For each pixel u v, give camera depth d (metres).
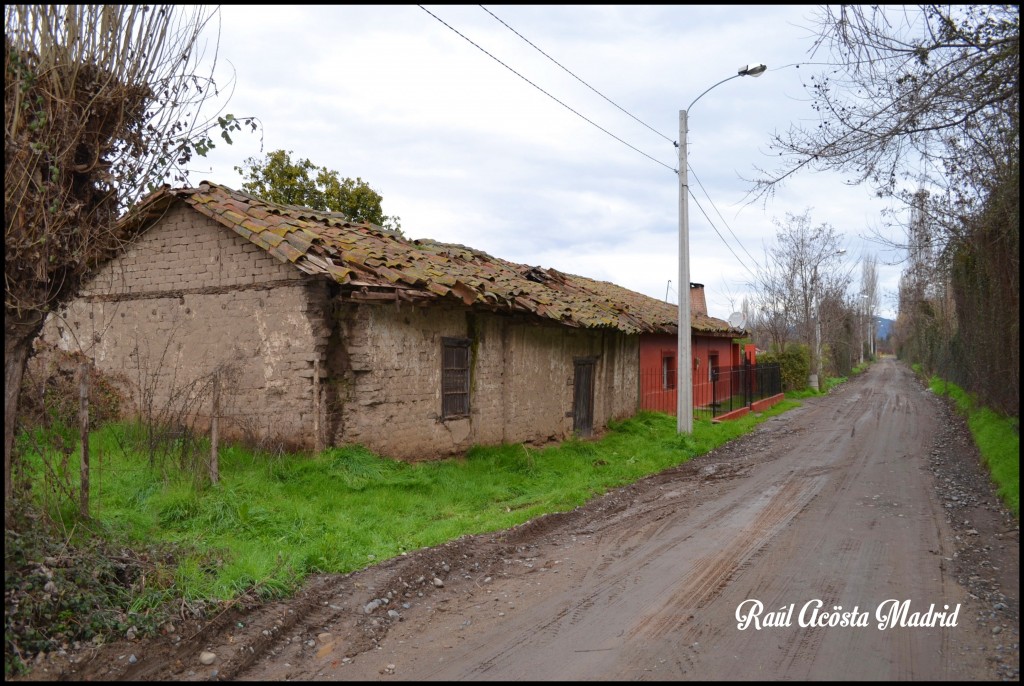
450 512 9.17
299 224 10.80
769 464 13.78
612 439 16.23
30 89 5.04
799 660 4.68
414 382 10.95
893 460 13.76
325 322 9.78
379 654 4.94
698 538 8.02
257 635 5.03
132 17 5.46
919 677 4.41
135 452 9.30
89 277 6.43
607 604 5.86
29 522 5.37
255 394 10.11
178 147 5.84
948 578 6.40
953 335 30.48
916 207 11.27
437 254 13.93
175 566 5.88
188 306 10.77
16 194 5.06
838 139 8.40
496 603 6.01
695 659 4.71
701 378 25.61
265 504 7.91
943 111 7.93
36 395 6.98
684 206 16.97
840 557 7.10
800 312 40.97
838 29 7.43
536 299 13.80
